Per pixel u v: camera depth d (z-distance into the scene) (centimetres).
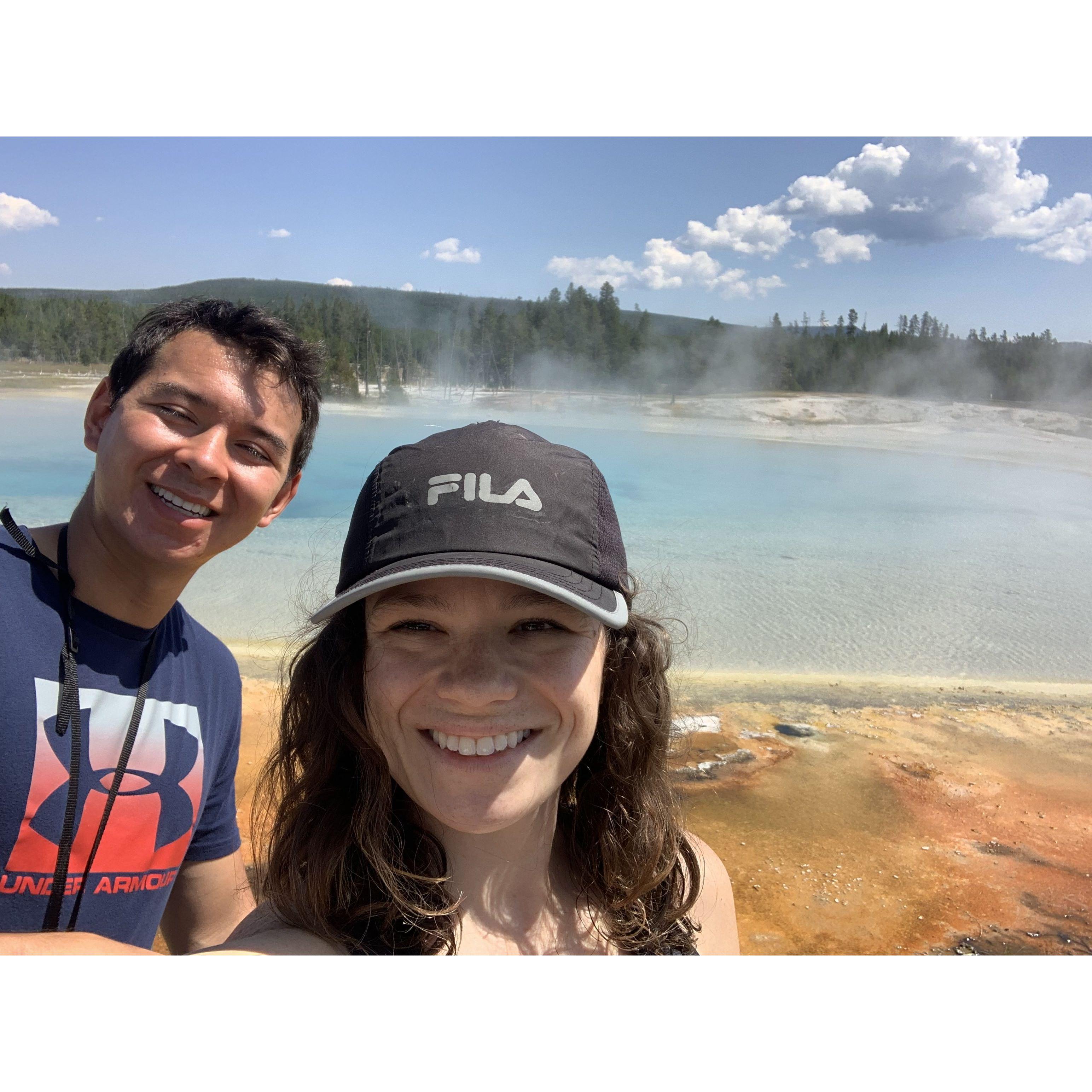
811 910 371
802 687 677
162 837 194
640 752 151
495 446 121
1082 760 561
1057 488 2372
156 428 184
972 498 2095
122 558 185
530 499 117
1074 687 720
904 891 391
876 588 1064
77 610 184
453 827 117
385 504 119
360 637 129
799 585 1060
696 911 166
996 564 1262
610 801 150
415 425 3975
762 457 3159
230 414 190
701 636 809
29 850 173
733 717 599
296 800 133
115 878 185
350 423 3966
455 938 129
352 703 127
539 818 139
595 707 127
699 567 1152
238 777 441
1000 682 724
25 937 125
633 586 154
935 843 438
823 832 442
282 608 802
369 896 125
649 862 149
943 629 883
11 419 2983
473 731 115
